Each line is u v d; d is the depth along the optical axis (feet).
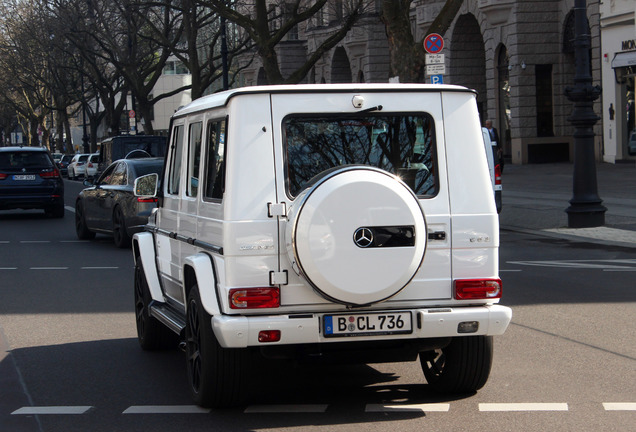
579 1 58.59
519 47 127.95
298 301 19.04
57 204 85.71
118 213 57.82
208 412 20.52
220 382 19.92
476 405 20.45
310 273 18.31
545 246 52.49
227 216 18.99
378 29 160.15
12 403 21.83
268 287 18.97
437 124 20.07
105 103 179.52
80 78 229.66
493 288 19.92
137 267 28.43
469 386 21.06
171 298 25.61
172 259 24.41
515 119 129.90
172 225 24.48
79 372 25.07
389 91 19.94
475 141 20.18
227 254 18.94
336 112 19.67
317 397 21.62
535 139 129.49
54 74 203.41
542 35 128.57
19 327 32.07
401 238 18.58
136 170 57.67
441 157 20.01
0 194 83.30
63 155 235.20
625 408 19.89
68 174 214.48
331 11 159.63
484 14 133.49
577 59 58.90
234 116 19.22
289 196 19.22
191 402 21.48
